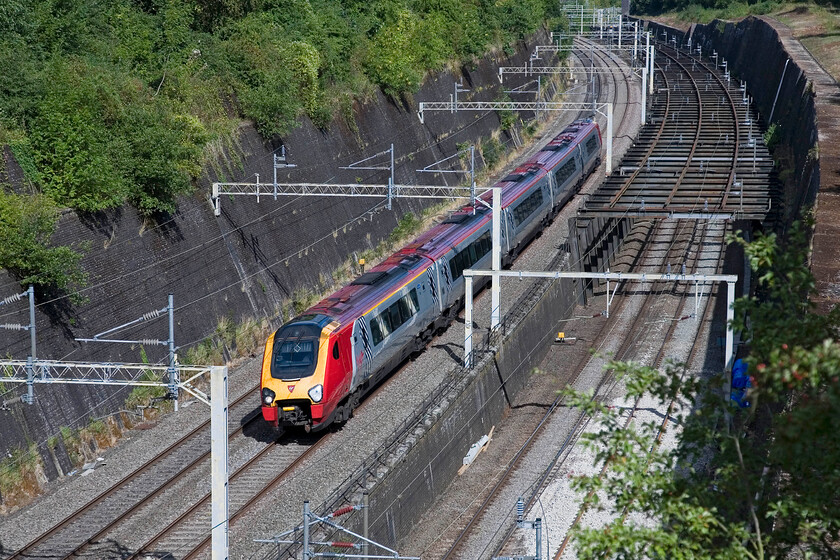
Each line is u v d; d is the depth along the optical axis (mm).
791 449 15875
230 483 37625
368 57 76938
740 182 66375
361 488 34844
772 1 161875
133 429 43500
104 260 44000
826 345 15281
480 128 95438
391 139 76375
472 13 103250
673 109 111500
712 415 18641
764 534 19031
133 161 46656
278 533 33188
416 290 50938
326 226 63594
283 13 73000
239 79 61375
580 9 153000
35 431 38312
